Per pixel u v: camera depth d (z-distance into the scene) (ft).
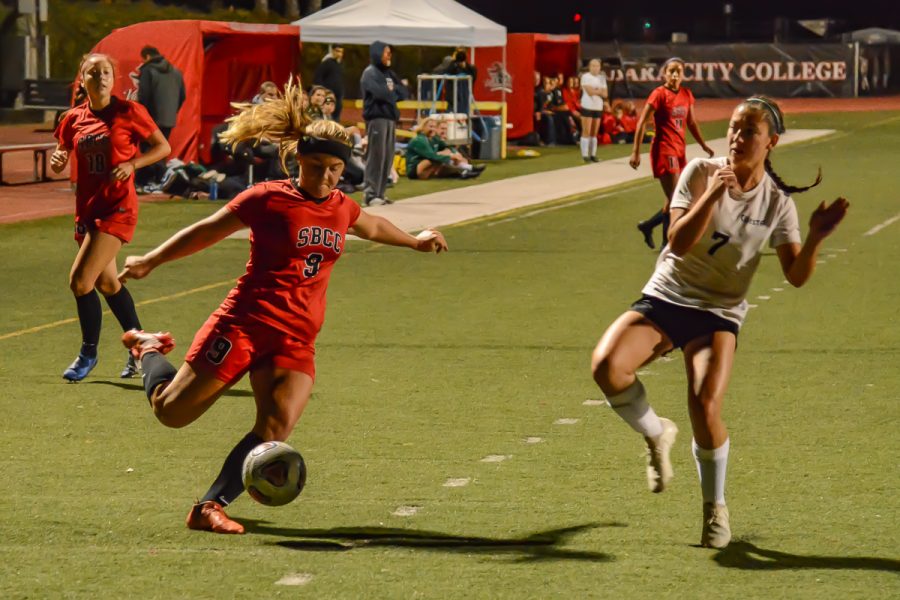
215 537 40.01
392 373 65.10
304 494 45.01
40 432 54.03
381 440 52.54
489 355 69.46
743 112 38.47
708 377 38.99
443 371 65.51
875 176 177.47
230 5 389.60
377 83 140.77
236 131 39.68
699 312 40.09
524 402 59.06
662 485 41.73
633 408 40.47
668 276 40.63
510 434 53.47
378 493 45.09
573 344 72.33
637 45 382.83
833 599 34.50
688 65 389.19
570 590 35.19
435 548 39.04
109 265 63.62
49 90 204.44
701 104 371.76
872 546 39.01
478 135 214.69
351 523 41.55
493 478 46.93
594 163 206.28
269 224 39.24
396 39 200.54
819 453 50.08
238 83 183.62
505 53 237.86
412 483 46.37
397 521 41.78
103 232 62.34
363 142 165.37
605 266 101.91
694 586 35.53
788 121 299.17
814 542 39.45
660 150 105.40
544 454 50.31
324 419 55.98
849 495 44.52
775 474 47.21
